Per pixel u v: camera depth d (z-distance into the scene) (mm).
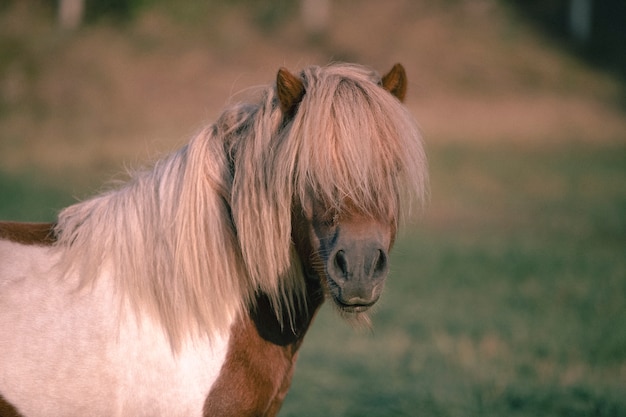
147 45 48188
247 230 4535
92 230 4652
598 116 44688
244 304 4652
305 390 9695
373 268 4191
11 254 4543
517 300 16516
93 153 36156
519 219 27938
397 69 4820
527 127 42219
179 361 4438
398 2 54531
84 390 4305
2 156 35594
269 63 46688
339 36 50062
